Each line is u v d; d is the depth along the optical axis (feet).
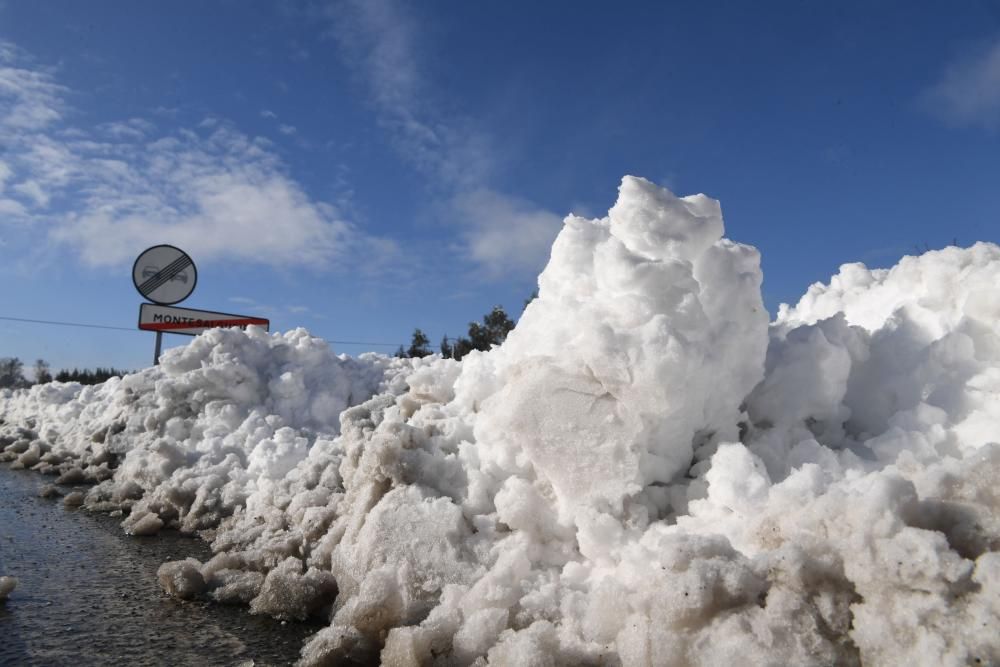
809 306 18.40
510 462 11.91
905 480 7.39
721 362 11.21
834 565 7.18
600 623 8.19
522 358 12.82
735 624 7.07
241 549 14.69
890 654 6.48
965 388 11.32
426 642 8.53
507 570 9.71
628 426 10.50
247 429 22.70
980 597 6.35
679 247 11.53
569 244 13.25
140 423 27.07
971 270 12.70
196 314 37.96
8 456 35.04
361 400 26.48
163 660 9.83
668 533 9.55
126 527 18.01
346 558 11.27
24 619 11.37
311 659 9.08
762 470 9.83
